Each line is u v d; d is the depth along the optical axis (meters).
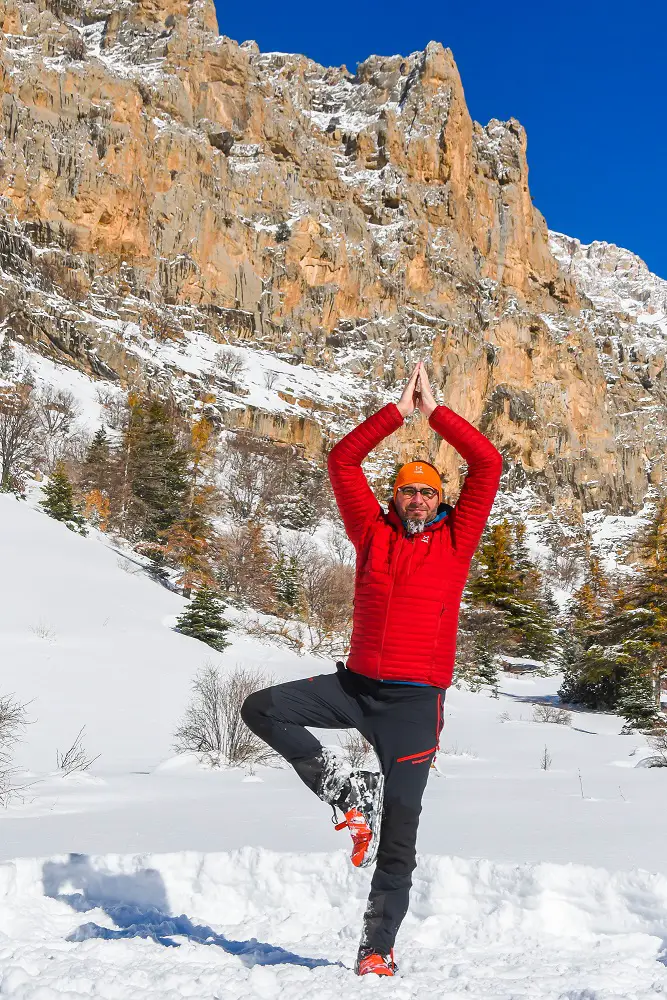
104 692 22.41
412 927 3.74
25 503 49.06
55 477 49.59
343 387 128.62
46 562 35.22
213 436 94.94
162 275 122.31
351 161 170.38
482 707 36.22
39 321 92.06
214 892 4.18
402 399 3.43
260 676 21.27
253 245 136.00
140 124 126.69
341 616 46.78
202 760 13.19
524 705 39.16
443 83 177.00
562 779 11.67
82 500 54.47
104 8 162.38
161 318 116.25
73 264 109.50
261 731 3.19
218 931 3.65
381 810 3.08
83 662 24.86
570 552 120.94
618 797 8.68
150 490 57.28
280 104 166.75
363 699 3.20
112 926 3.58
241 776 11.77
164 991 2.63
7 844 5.26
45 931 3.44
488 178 181.12
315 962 3.19
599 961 3.19
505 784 10.70
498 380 156.25
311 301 137.88
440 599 3.20
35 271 102.06
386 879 3.09
